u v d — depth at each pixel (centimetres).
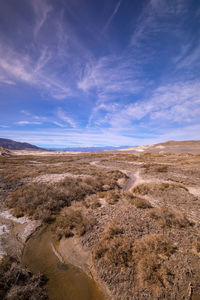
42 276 407
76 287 379
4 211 780
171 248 482
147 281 372
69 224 638
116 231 576
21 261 457
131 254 462
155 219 686
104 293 365
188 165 2320
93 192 1100
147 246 486
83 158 4103
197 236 559
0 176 1460
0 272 379
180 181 1384
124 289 364
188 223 649
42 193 965
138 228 596
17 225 658
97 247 496
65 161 3344
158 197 993
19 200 864
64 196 945
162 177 1595
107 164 2778
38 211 744
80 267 444
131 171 2089
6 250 497
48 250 516
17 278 368
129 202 898
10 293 330
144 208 814
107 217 703
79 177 1482
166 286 360
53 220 713
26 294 339
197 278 383
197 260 441
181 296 339
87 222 640
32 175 1533
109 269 420
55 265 450
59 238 577
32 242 554
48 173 1716
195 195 1041
